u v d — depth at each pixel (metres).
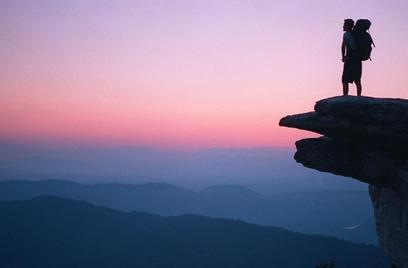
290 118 13.48
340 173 14.20
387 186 13.71
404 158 12.88
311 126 13.02
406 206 13.64
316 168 14.50
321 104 12.84
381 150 13.11
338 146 14.11
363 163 13.77
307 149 14.55
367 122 12.41
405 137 12.02
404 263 13.99
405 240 13.80
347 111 12.44
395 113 11.99
